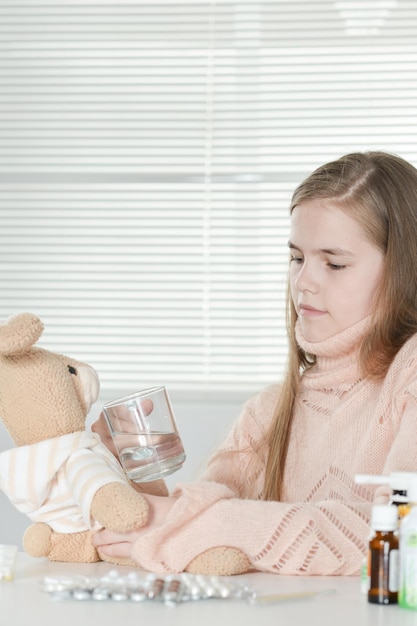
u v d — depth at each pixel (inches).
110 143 132.5
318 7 130.8
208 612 43.4
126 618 42.1
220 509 54.2
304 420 74.2
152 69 132.6
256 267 130.7
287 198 131.1
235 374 128.6
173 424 59.6
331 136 130.9
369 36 130.6
